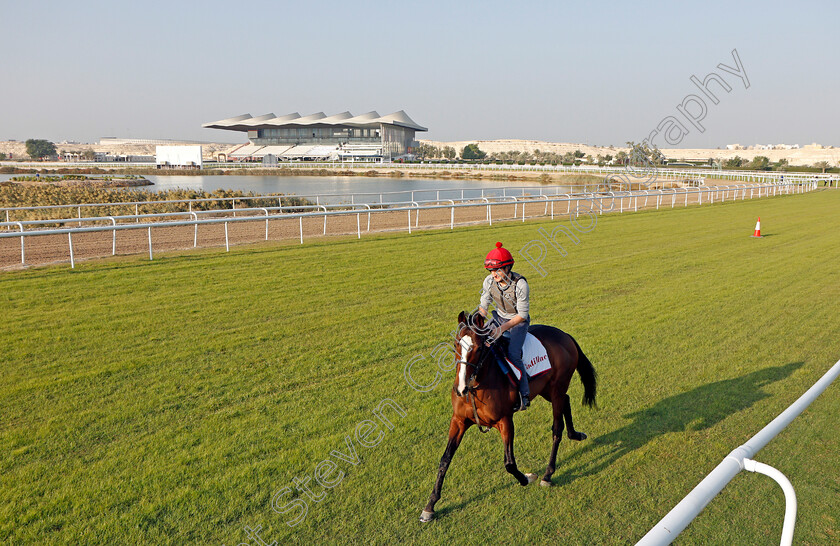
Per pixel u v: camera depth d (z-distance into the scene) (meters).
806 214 24.36
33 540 3.51
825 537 3.65
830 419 5.26
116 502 3.89
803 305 9.40
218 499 3.94
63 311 8.29
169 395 5.57
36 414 5.13
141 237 16.53
